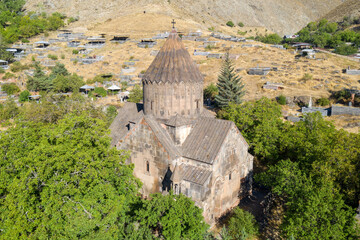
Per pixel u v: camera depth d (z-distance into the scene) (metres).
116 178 25.36
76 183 22.03
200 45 121.06
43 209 21.59
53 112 47.41
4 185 22.34
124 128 36.81
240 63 98.62
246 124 41.56
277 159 40.03
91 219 20.80
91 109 50.62
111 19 168.75
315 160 30.88
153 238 23.00
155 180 30.23
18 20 152.75
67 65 108.00
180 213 22.45
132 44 126.25
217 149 28.47
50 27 152.00
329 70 89.44
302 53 106.75
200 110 32.62
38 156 21.19
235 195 33.19
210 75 90.50
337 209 23.56
